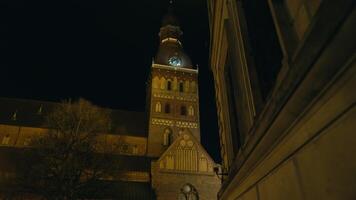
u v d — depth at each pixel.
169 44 54.97
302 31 2.69
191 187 32.75
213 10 9.39
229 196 6.84
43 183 18.14
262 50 4.38
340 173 1.73
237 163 5.49
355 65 1.57
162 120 43.94
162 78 48.00
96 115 22.66
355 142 1.57
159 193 31.38
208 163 34.56
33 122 44.81
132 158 37.34
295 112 2.35
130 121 49.31
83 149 19.95
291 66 2.42
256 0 4.79
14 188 18.20
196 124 44.88
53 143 19.52
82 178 19.58
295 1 2.86
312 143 2.13
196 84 49.06
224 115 8.64
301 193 2.35
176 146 35.12
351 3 1.54
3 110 45.97
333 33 1.70
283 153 2.76
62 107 22.27
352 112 1.62
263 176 3.58
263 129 3.27
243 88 5.16
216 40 9.41
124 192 29.39
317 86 1.96
